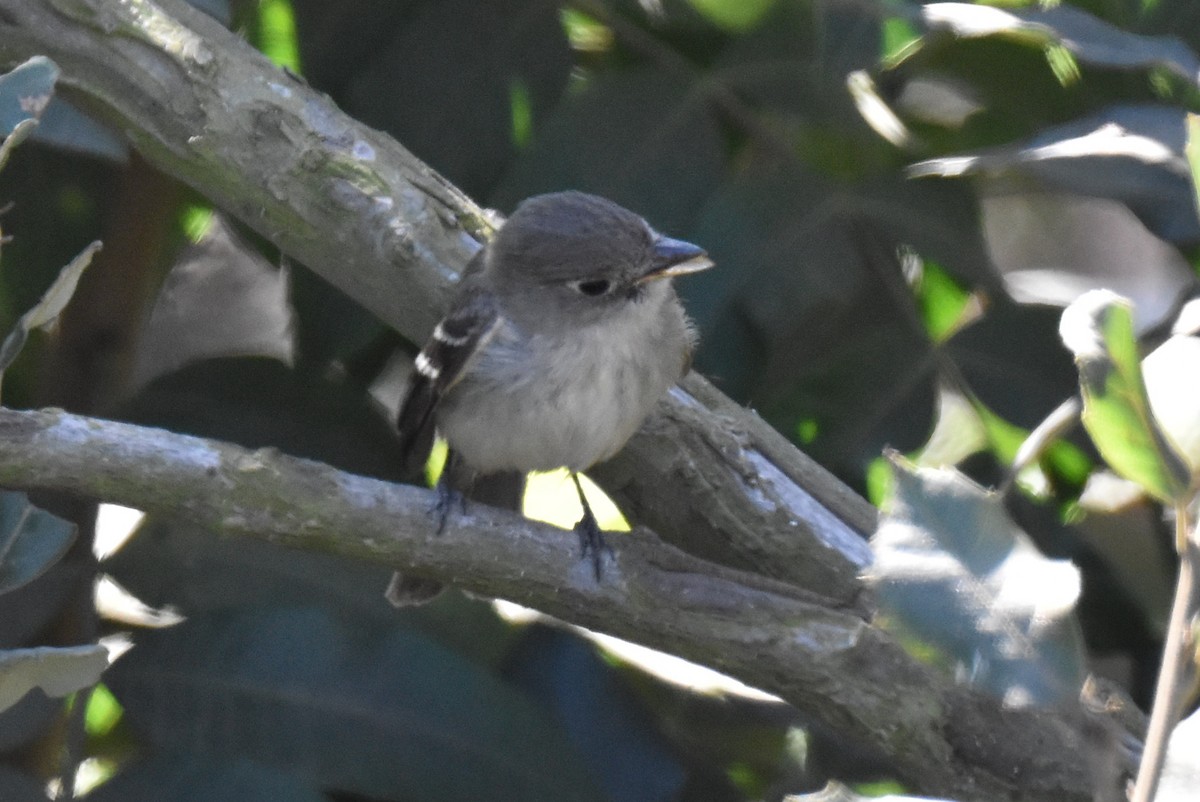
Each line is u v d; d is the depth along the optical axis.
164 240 10.20
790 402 9.18
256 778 7.78
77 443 6.71
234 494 6.92
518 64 9.16
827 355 9.19
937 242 9.15
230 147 8.20
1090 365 4.23
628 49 9.33
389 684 8.23
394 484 7.29
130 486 6.82
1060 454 9.41
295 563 9.03
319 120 8.30
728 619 7.29
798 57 8.91
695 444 8.33
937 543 4.95
